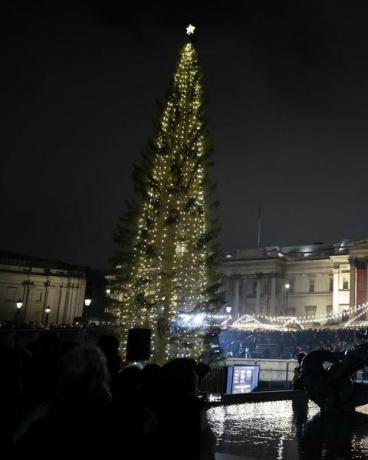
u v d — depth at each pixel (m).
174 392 5.88
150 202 34.72
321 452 12.57
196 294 33.84
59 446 4.11
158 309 33.16
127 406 4.83
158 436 5.55
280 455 12.06
